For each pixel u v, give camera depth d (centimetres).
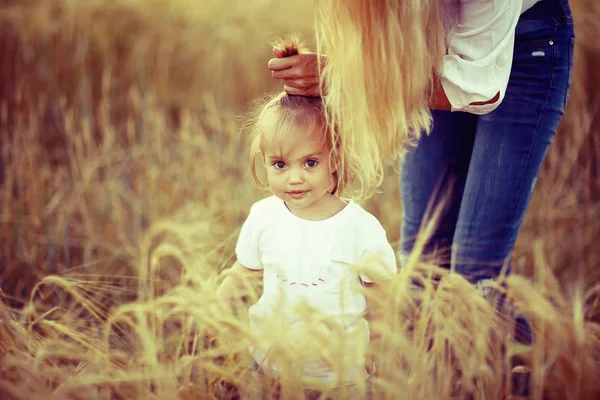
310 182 171
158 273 270
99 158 341
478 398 178
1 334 189
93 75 443
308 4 500
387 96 166
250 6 506
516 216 192
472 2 161
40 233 300
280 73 173
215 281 184
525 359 185
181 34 479
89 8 459
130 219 314
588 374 171
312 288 173
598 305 239
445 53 174
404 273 171
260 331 177
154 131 369
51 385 179
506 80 166
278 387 175
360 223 176
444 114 206
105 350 186
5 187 310
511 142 185
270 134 170
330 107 170
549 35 179
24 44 424
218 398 187
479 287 196
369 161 173
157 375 173
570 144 360
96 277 271
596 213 316
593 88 399
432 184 215
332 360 158
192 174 334
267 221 179
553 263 283
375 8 159
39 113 378
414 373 166
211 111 405
